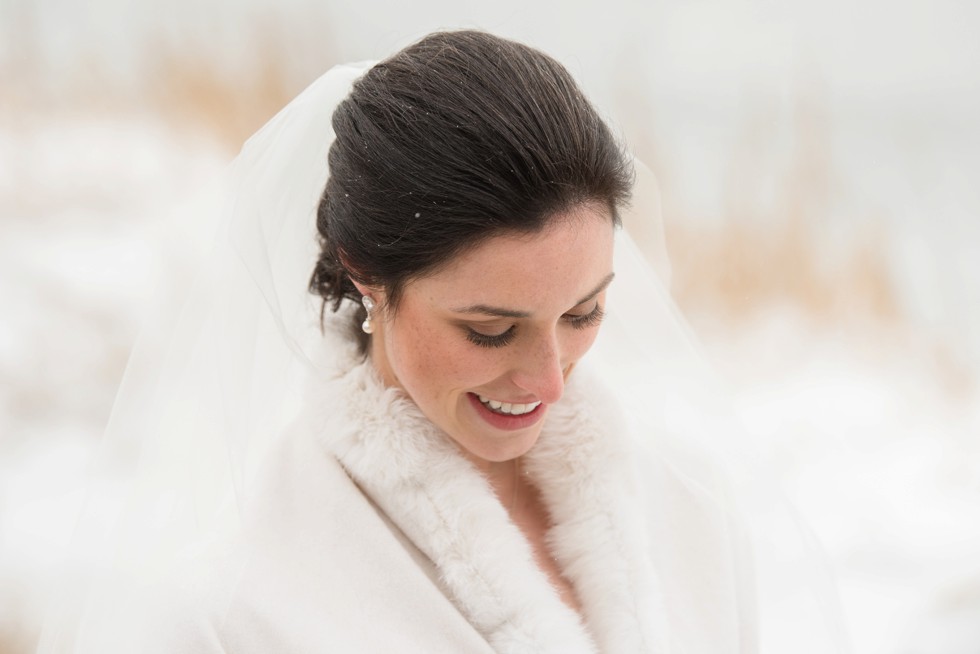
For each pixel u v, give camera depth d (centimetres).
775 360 691
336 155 166
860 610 468
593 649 171
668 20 1123
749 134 780
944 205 955
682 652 194
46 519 471
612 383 219
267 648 156
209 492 169
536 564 175
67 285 621
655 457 217
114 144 724
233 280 172
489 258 150
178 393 173
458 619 166
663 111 1032
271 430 181
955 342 718
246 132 734
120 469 183
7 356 574
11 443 529
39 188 702
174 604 156
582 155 150
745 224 724
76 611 176
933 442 628
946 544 529
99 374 575
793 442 614
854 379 682
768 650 223
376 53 204
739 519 221
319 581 165
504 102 149
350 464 173
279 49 753
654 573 185
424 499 171
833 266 729
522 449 174
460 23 217
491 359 160
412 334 162
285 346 178
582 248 153
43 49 809
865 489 581
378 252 157
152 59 766
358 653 159
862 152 1080
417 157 150
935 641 421
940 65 1286
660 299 220
